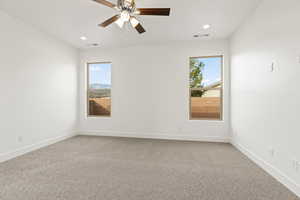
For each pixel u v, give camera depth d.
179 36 3.83
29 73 3.25
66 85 4.31
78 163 2.71
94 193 1.86
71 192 1.87
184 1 2.43
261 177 2.22
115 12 2.76
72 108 4.55
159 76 4.33
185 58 4.18
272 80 2.21
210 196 1.81
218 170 2.45
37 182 2.09
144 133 4.45
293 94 1.83
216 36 3.84
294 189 1.83
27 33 3.20
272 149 2.23
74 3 2.50
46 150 3.37
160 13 2.13
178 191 1.90
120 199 1.75
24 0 2.42
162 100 4.33
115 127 4.62
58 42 4.01
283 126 2.00
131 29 3.44
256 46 2.63
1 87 2.75
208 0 2.41
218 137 4.05
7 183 2.06
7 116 2.85
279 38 2.05
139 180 2.16
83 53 4.78
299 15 1.73
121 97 4.57
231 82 3.83
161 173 2.36
